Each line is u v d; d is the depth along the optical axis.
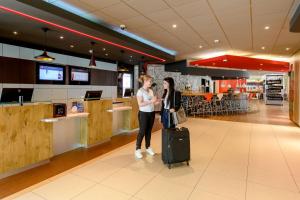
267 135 5.79
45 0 3.87
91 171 3.26
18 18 4.07
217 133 6.00
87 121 4.63
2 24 4.45
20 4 3.44
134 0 3.90
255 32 5.89
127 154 4.06
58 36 5.45
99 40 5.84
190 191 2.65
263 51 8.74
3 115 3.01
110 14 4.60
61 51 7.61
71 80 8.12
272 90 16.02
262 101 19.30
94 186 2.78
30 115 3.37
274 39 6.65
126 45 6.45
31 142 3.40
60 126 4.24
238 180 2.96
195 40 6.88
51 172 3.28
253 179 2.99
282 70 13.54
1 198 2.49
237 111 11.49
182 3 4.02
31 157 3.40
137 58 9.08
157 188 2.72
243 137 5.53
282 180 2.97
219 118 9.04
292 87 8.49
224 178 3.02
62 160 3.83
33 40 5.97
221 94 10.58
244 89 14.24
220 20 4.94
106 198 2.48
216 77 14.98
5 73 5.98
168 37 6.53
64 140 4.34
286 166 3.48
